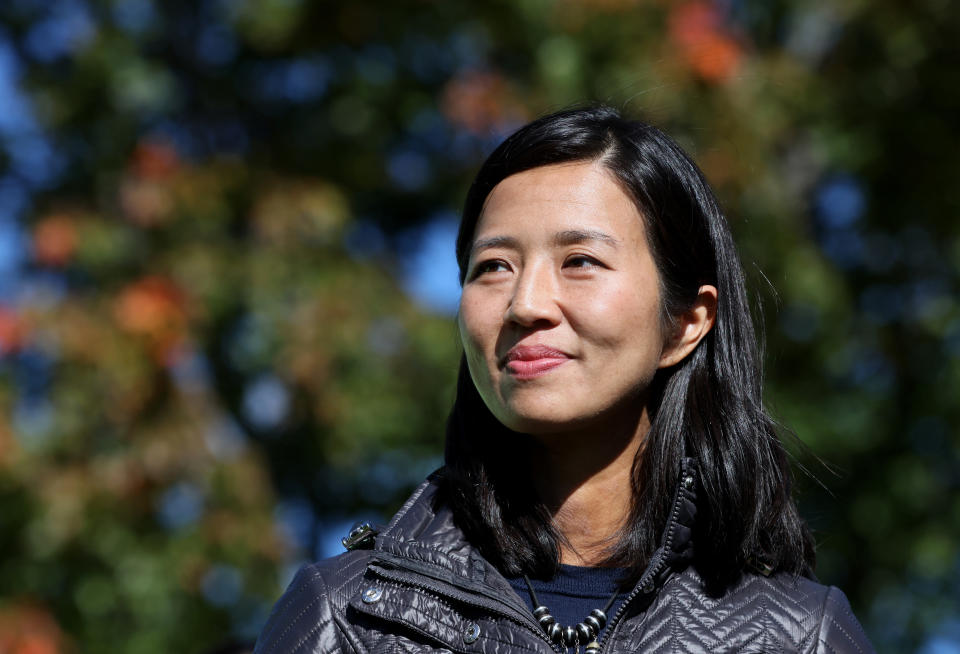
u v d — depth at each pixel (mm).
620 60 8172
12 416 7941
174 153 8539
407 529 2693
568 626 2596
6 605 7734
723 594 2623
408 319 8570
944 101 9211
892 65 9180
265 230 8469
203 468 8000
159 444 7926
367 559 2701
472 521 2689
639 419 2730
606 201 2648
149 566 7781
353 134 8930
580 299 2578
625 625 2566
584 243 2609
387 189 9227
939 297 9453
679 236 2717
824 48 9469
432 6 8727
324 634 2600
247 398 8766
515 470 2740
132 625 7879
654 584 2604
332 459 8344
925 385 9242
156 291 8086
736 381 2775
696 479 2688
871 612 9250
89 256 8273
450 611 2576
